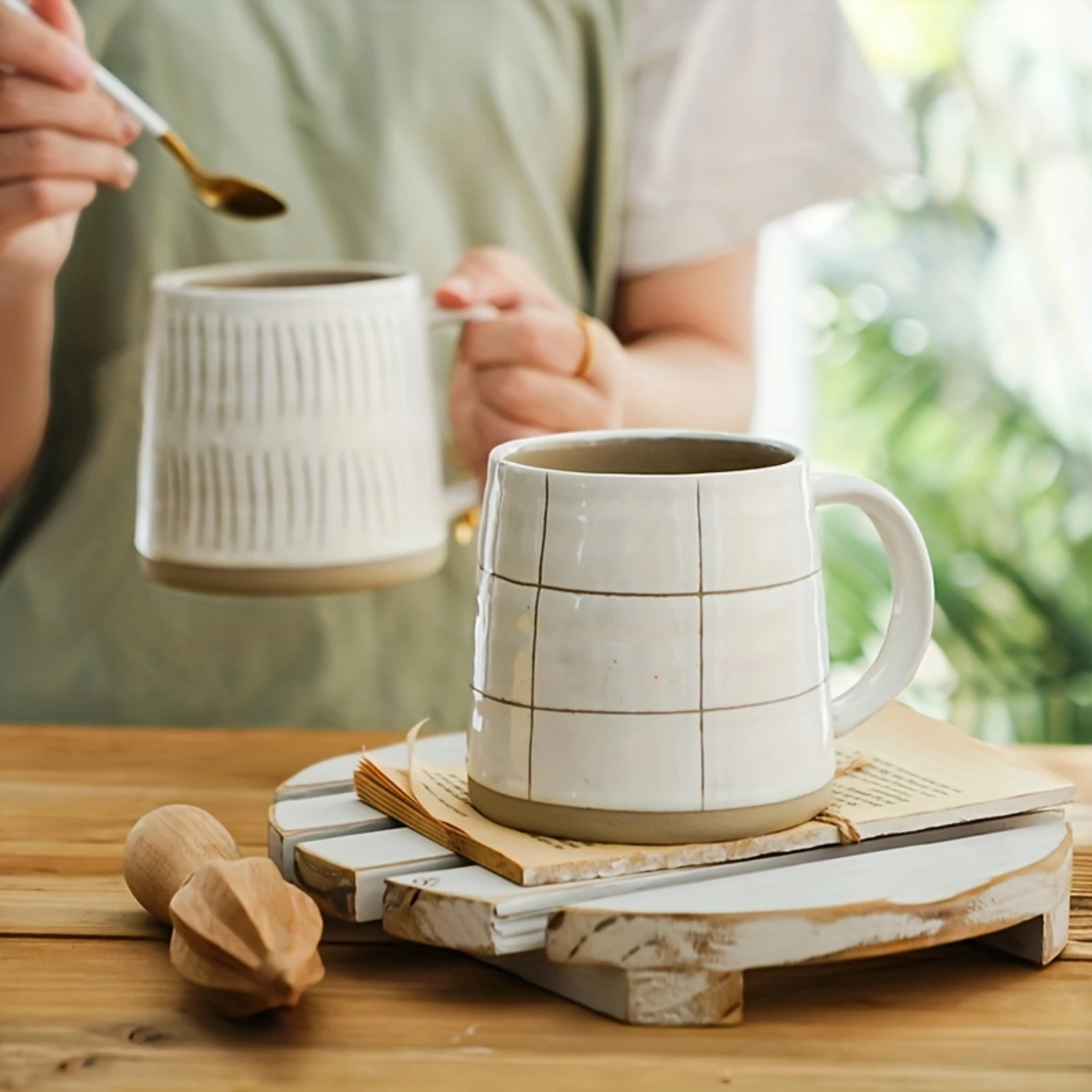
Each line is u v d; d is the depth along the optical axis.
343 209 1.09
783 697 0.53
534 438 0.57
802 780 0.54
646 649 0.51
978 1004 0.52
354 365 0.72
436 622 1.13
